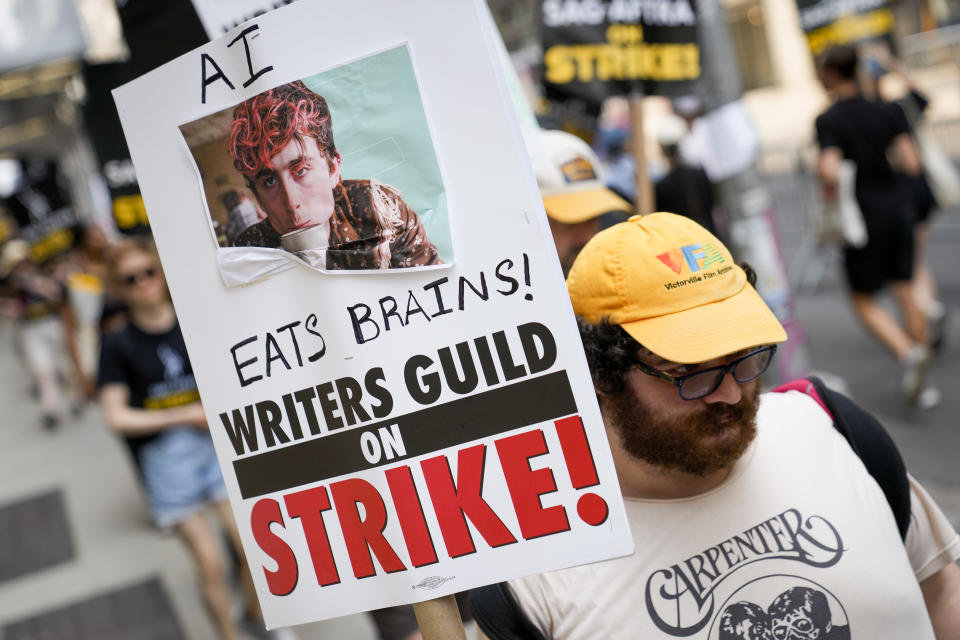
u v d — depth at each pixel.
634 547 1.57
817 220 6.21
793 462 1.73
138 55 3.22
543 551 1.54
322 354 1.62
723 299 1.65
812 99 22.11
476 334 1.53
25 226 11.14
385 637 2.83
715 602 1.65
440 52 1.49
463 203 1.51
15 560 7.16
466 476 1.56
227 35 1.60
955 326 7.37
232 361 1.70
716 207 6.33
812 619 1.63
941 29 16.34
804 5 7.88
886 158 6.00
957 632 1.85
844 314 8.75
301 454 1.67
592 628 1.69
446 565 1.59
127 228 5.74
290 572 1.71
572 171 3.28
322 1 1.53
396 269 1.56
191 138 1.66
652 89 4.32
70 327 11.21
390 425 1.60
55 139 15.35
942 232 10.47
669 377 1.62
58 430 11.48
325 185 1.58
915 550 1.84
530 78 13.89
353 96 1.54
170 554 6.62
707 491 1.70
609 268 1.67
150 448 4.50
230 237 1.66
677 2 4.38
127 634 5.39
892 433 5.69
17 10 6.52
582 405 1.49
